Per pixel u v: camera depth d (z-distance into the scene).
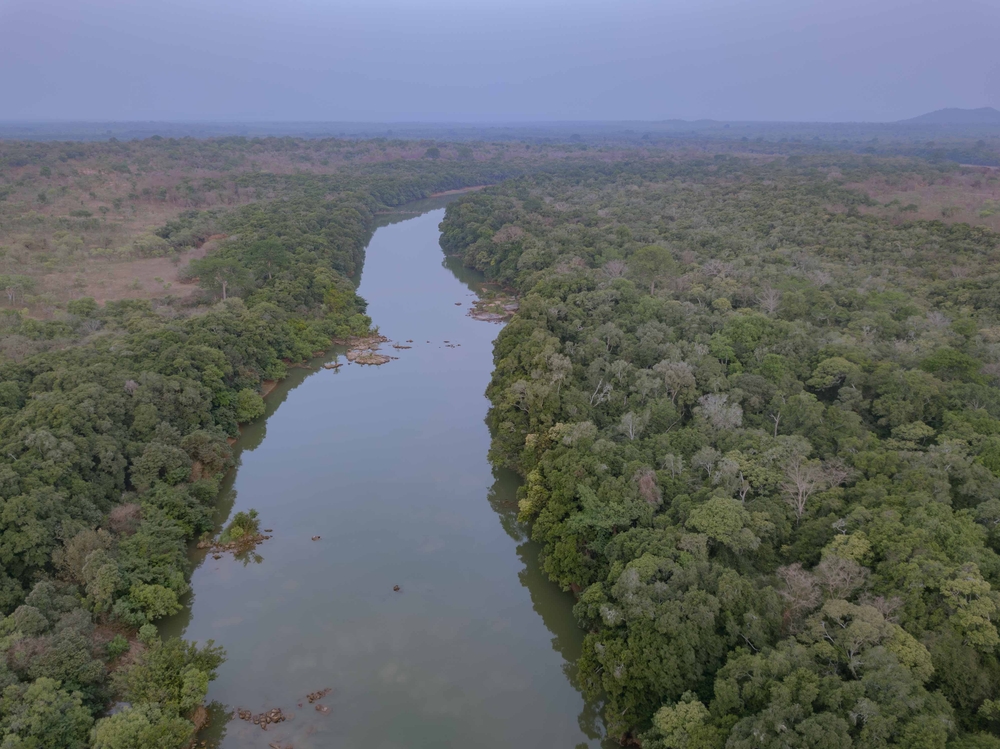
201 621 64.88
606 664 52.16
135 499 72.44
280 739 52.22
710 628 49.84
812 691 42.28
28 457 66.50
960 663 43.66
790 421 80.38
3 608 55.59
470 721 54.66
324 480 91.12
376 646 62.56
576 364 100.44
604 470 71.19
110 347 96.00
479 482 91.44
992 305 114.12
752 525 59.56
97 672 51.84
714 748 42.97
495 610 68.06
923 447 73.56
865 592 50.41
